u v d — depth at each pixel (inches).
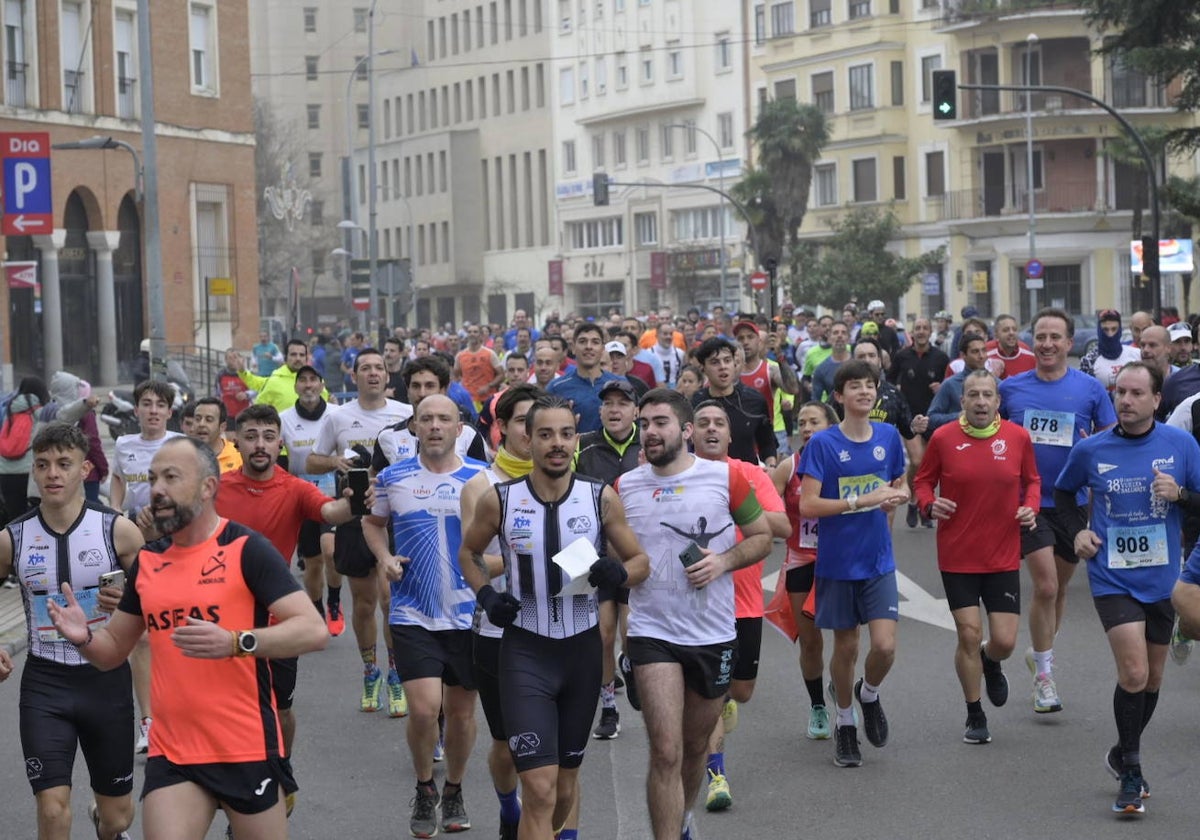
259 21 4384.8
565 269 3403.1
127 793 271.7
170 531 215.3
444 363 384.8
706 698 275.0
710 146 2982.3
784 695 413.4
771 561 651.5
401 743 376.5
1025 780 327.0
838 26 2647.6
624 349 632.4
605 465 371.9
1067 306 2417.6
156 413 411.2
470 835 303.1
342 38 4370.1
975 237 2475.4
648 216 3166.8
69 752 262.5
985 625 490.0
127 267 1684.3
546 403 260.5
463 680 304.2
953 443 356.2
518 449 331.9
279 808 218.4
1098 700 394.0
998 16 2377.0
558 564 250.1
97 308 1630.2
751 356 578.9
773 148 2490.2
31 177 888.3
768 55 2807.6
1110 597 311.6
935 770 336.5
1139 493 312.8
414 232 3875.5
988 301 2470.5
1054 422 411.5
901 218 2578.7
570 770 263.6
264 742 216.4
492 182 3661.4
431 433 308.3
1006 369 585.0
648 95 3112.7
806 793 322.7
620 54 3186.5
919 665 439.5
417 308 3892.7
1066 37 2372.0
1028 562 380.2
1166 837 287.4
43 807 259.1
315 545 438.9
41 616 268.2
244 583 217.8
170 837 210.4
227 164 1804.9
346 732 387.9
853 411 345.1
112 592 243.0
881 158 2588.6
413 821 302.5
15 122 1510.8
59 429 272.8
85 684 265.7
